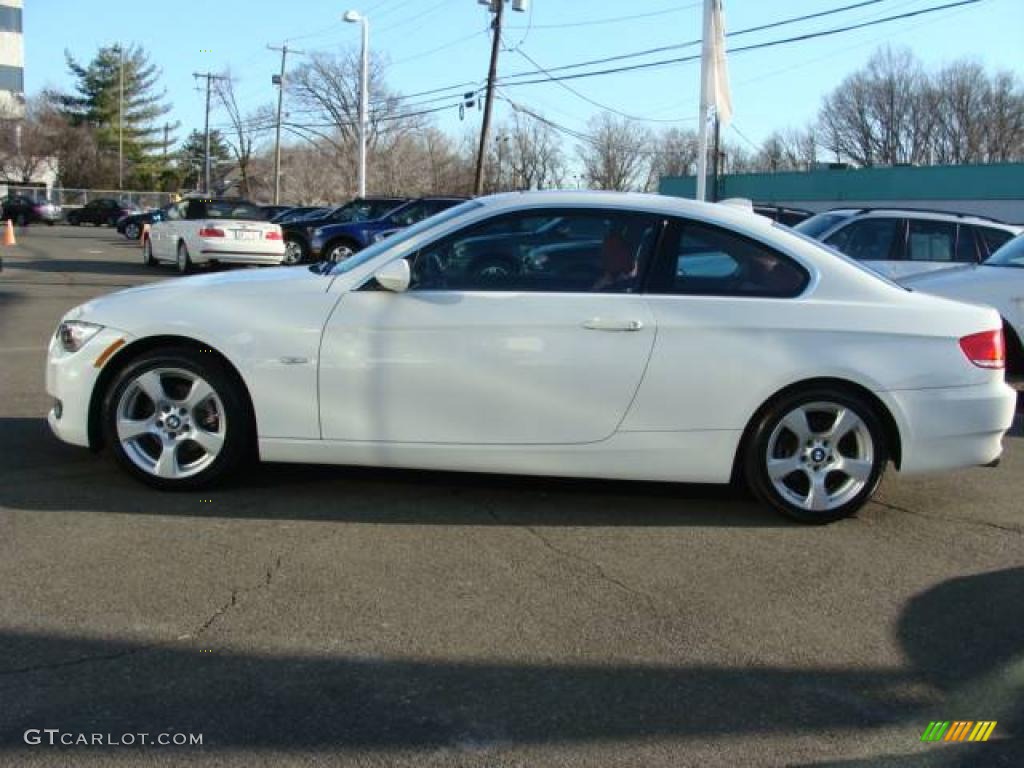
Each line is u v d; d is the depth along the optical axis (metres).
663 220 4.83
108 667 3.22
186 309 4.80
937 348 4.79
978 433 4.85
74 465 5.37
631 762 2.79
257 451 5.01
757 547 4.57
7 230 28.88
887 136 71.31
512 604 3.83
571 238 4.82
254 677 3.20
